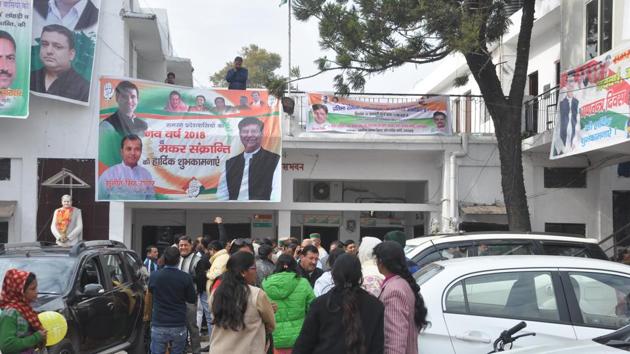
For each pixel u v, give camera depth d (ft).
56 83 56.03
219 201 56.80
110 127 55.98
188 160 56.59
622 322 19.51
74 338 27.25
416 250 28.86
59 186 56.08
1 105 53.83
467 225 60.80
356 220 71.26
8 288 20.25
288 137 59.47
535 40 67.10
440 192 62.49
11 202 56.54
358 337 14.47
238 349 18.48
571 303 19.71
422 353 19.15
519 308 19.72
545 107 58.59
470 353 19.07
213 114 57.16
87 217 56.95
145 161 56.13
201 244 44.80
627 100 40.22
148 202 58.54
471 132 62.03
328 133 59.98
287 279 23.40
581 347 16.07
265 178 57.36
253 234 68.59
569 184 60.49
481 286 20.10
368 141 59.93
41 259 30.01
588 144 44.86
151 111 56.44
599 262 20.72
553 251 28.45
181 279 28.02
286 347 23.21
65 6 56.49
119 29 58.70
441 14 41.50
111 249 34.01
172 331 27.84
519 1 51.06
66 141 57.26
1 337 19.57
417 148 60.44
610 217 59.47
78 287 28.91
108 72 58.29
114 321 31.27
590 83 44.93
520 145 48.98
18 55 54.29
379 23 43.01
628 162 57.98
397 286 15.99
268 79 49.49
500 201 60.44
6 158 56.80
